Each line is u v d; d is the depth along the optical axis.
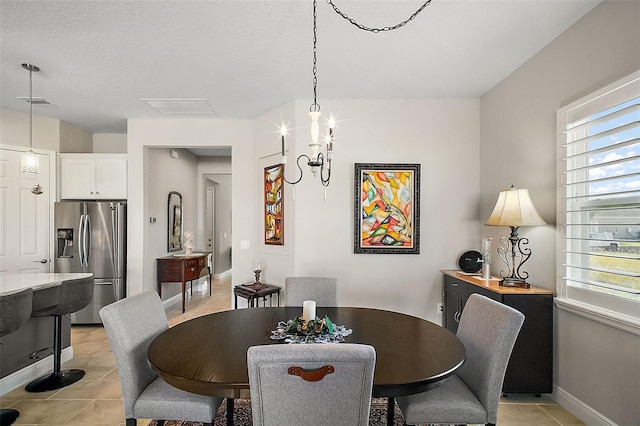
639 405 1.84
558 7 2.14
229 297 5.96
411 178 3.67
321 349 1.12
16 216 4.14
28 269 4.20
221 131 4.38
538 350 2.46
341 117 3.72
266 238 4.16
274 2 2.06
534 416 2.29
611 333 2.01
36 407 2.40
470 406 1.61
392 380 1.30
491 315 1.75
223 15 2.19
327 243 3.71
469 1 2.07
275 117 4.00
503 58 2.82
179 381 1.32
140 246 4.40
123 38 2.46
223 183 8.32
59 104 3.85
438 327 1.96
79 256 4.29
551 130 2.57
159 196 5.05
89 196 4.49
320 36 2.46
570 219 2.38
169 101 3.76
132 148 4.37
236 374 1.34
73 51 2.65
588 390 2.18
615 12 2.00
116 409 2.38
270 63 2.88
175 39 2.48
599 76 2.12
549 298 2.47
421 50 2.67
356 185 3.67
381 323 2.02
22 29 2.34
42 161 4.32
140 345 1.78
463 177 3.71
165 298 5.21
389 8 2.13
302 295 2.60
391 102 3.72
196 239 6.80
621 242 1.99
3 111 4.04
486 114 3.56
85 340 3.79
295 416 1.17
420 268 3.70
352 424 1.18
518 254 2.95
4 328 2.15
